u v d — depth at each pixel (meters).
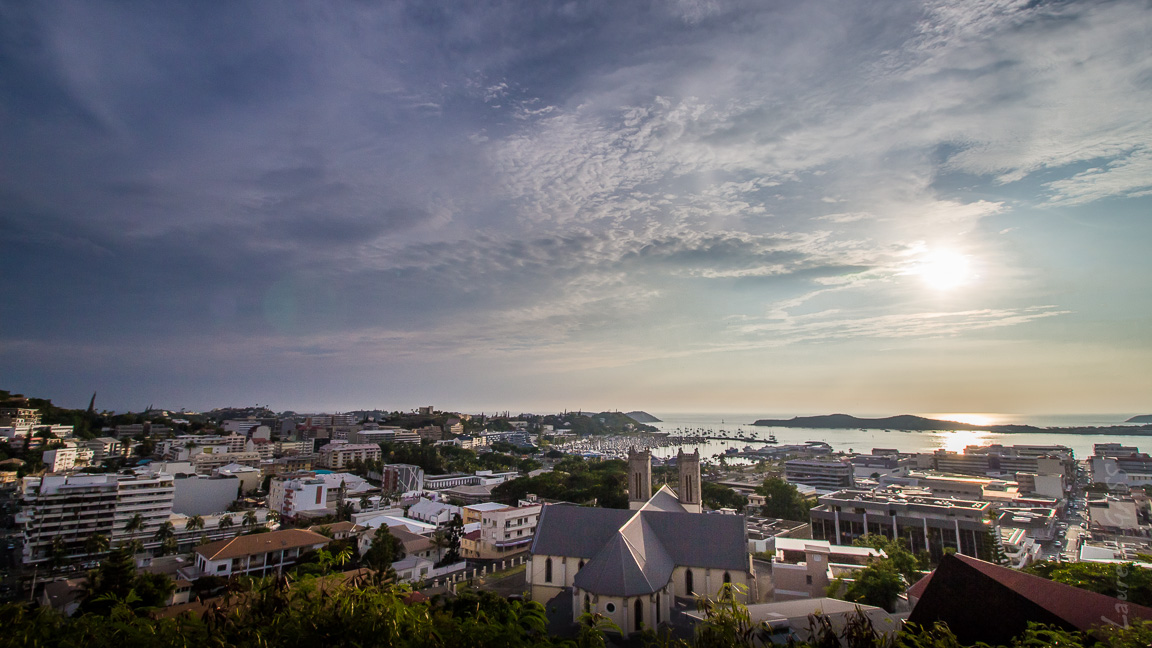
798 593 77.69
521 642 15.64
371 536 108.69
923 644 18.05
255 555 101.31
